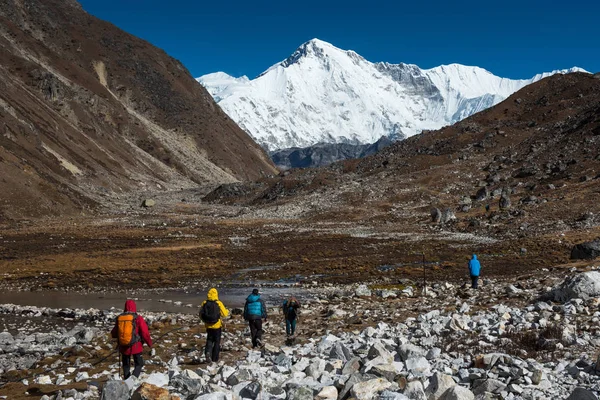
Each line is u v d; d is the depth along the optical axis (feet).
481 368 39.68
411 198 373.61
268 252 211.00
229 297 121.19
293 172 560.61
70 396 40.14
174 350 61.62
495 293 90.38
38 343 70.08
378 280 137.39
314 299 108.06
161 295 126.62
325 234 268.41
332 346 50.08
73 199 397.39
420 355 45.01
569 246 180.65
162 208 447.42
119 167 598.34
